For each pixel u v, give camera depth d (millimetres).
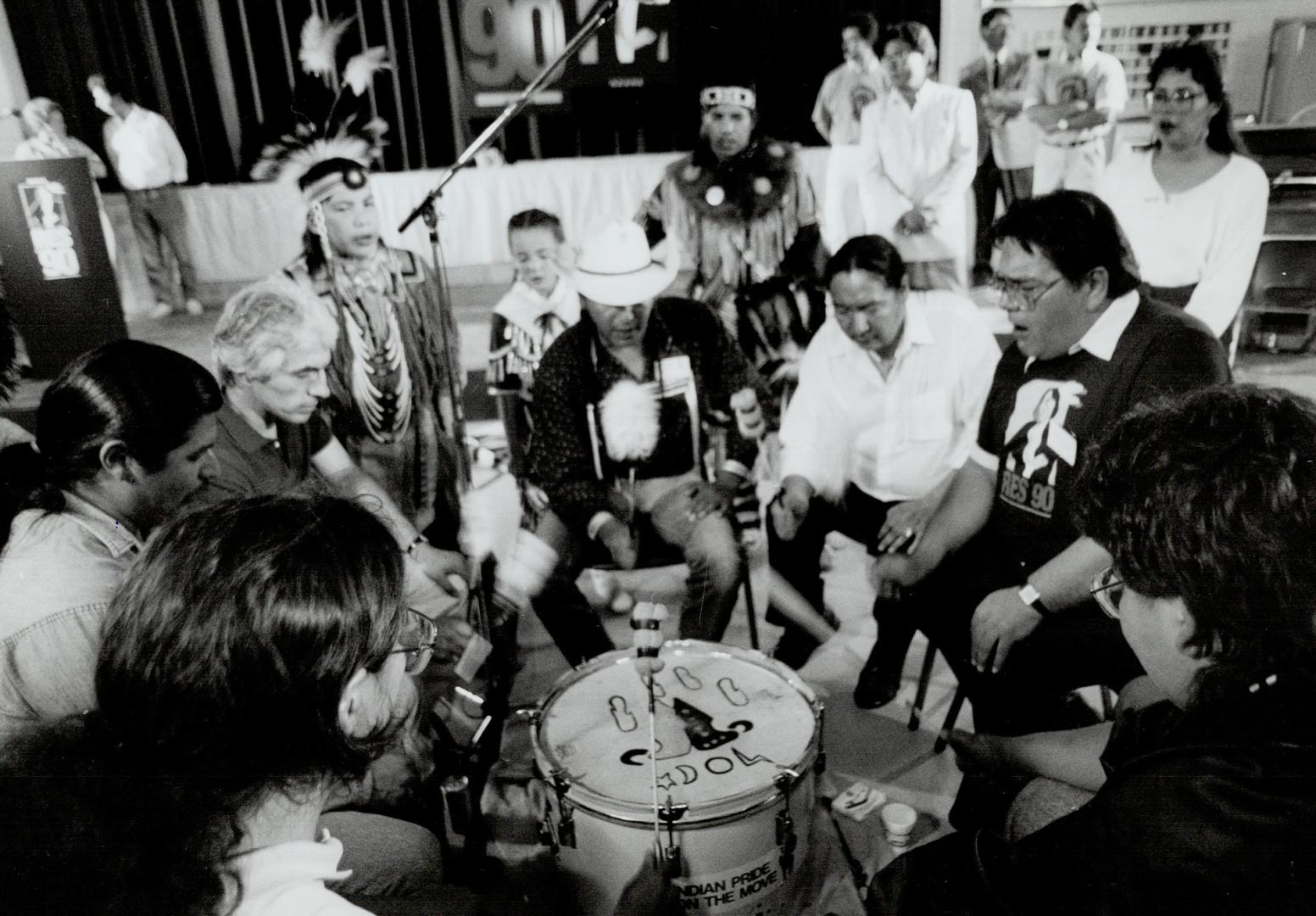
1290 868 586
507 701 1900
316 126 3342
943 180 2559
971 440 2117
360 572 617
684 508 2088
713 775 1233
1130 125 2490
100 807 534
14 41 3543
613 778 1236
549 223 2318
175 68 3484
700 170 2496
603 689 1461
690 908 1201
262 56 3369
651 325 2111
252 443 1611
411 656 805
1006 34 2533
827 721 1891
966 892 741
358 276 2176
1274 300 2461
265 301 1557
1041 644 1668
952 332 2068
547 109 3027
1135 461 684
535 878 1392
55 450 1043
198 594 573
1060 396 1689
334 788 639
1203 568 630
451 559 2072
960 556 1857
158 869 524
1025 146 2572
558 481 2129
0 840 521
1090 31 2396
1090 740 1210
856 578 2338
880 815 1584
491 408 3031
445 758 1468
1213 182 1916
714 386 2166
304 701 579
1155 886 626
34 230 3256
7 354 1394
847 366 2141
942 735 1787
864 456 2162
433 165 3299
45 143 3496
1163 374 1588
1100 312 1637
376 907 862
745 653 1539
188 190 3508
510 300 2387
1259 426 656
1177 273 2004
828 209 2693
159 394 1048
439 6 3057
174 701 557
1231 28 2354
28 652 968
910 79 2506
